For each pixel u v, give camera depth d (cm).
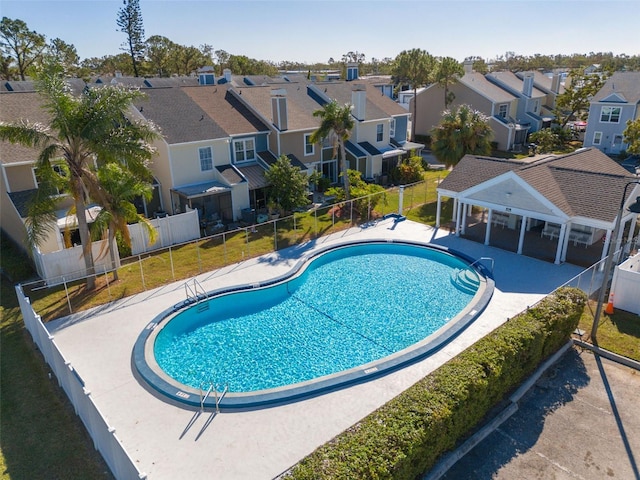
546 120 6431
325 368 1722
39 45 7194
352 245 2875
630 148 4259
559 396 1544
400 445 1104
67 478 1216
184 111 3466
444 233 3055
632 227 2514
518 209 2595
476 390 1320
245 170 3550
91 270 2281
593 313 2019
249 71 11619
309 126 3944
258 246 2883
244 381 1648
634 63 13300
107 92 1992
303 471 1023
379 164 4441
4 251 2742
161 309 2098
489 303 2092
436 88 6253
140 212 3303
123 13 8200
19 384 1611
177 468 1209
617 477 1219
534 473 1238
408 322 2041
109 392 1533
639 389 1563
